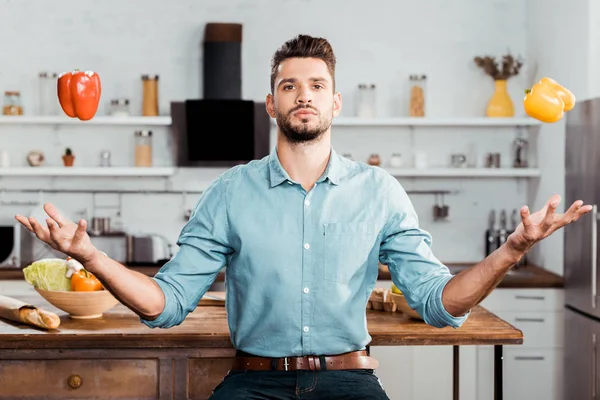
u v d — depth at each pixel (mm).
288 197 2406
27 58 5875
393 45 6012
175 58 5934
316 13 5977
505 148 6074
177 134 5781
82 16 5895
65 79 2533
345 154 6016
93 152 5961
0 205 5914
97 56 5910
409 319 3125
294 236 2383
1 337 2863
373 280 2463
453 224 6102
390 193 2459
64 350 2910
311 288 2371
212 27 5695
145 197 5992
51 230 1982
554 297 5172
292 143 2377
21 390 2920
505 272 2125
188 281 2391
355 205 2422
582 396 4820
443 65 6023
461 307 2197
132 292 2188
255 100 5965
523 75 6016
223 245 2438
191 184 6000
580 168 4746
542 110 2514
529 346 5180
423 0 6004
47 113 5691
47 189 5949
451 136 6059
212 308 3346
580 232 4797
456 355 3459
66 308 3139
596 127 4516
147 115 5762
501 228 6031
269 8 5953
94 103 2543
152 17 5922
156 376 2936
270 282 2375
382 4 5996
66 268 3188
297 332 2369
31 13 5871
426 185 6082
